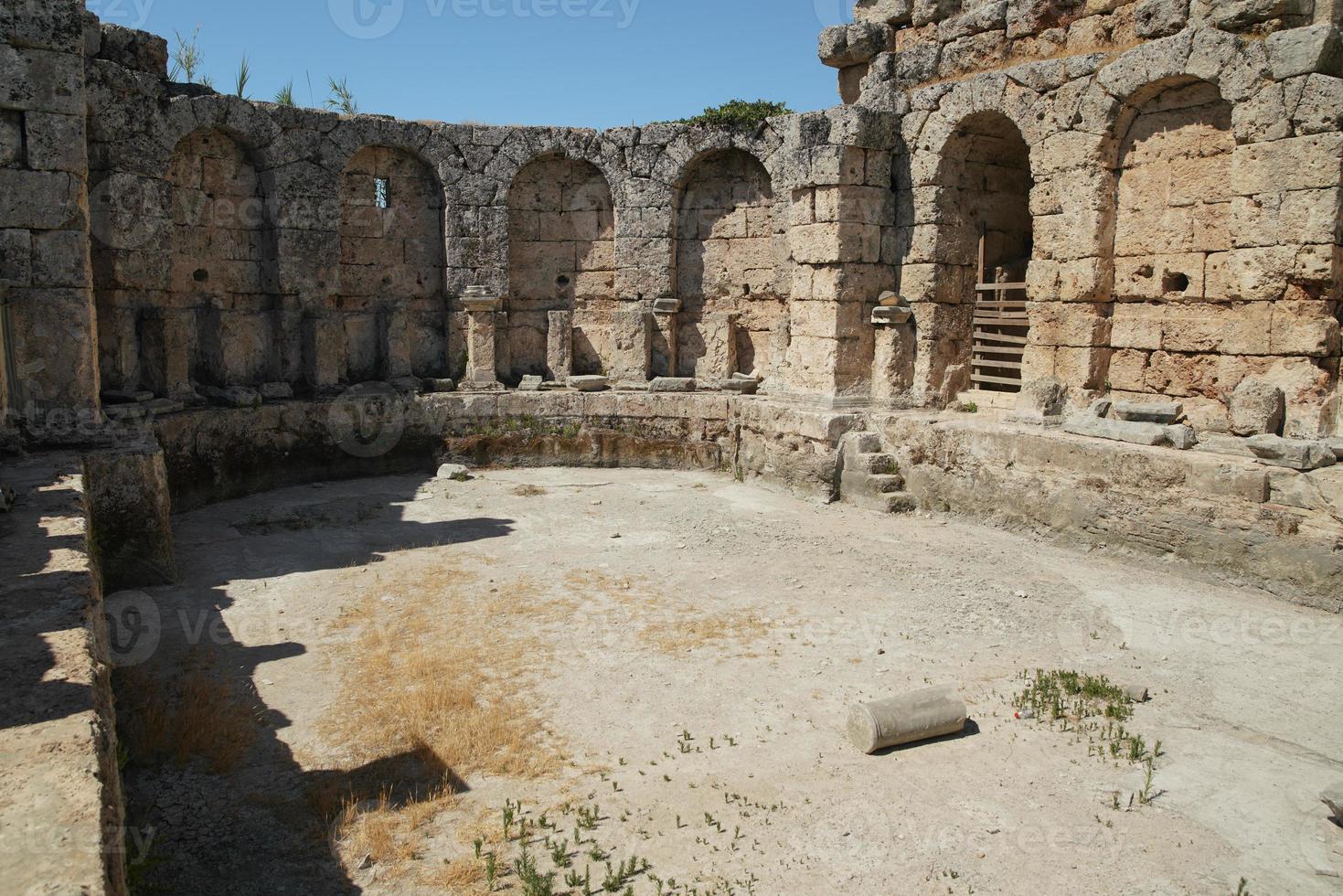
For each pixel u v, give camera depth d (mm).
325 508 15961
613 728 8273
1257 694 8844
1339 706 8617
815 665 9586
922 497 15883
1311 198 11836
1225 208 13047
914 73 17172
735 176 20281
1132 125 14117
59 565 7465
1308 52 11680
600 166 20359
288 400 18016
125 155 15312
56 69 11984
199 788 7219
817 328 17641
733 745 7965
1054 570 12547
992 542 13945
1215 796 7125
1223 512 11789
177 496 15430
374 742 7930
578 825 6766
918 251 17172
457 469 18750
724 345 20500
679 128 19844
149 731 7844
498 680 9188
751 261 20281
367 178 19594
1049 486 13844
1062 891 6090
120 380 15523
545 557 13375
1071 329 14844
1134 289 14297
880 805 7043
